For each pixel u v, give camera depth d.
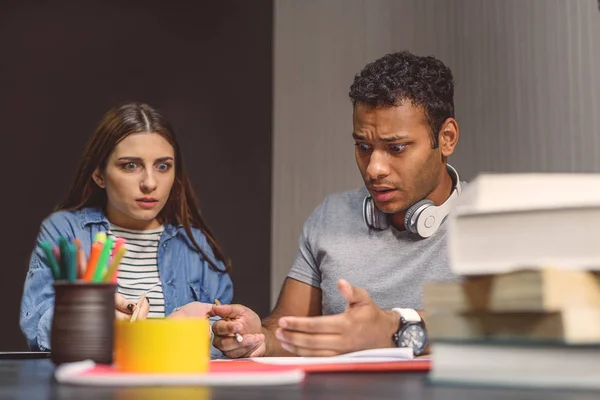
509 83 2.39
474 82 2.52
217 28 3.10
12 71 2.95
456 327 0.67
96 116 2.99
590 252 0.63
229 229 3.03
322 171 3.04
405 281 1.61
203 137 3.04
